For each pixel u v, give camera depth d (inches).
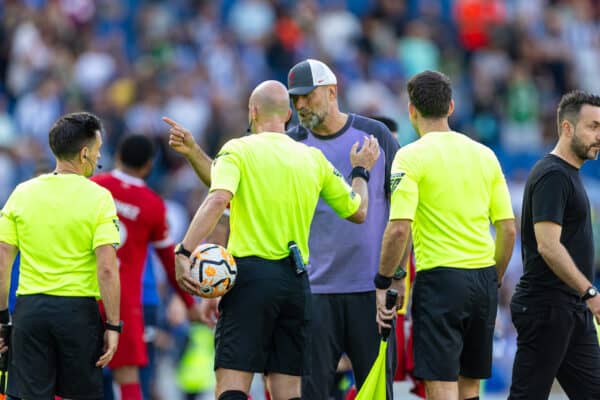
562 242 1090.7
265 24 3208.7
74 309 1066.1
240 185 1012.5
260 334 1002.7
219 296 995.9
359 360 1139.9
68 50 2913.4
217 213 981.8
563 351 1094.4
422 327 1052.5
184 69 2891.2
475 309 1051.3
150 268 1466.5
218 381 1009.5
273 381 1027.3
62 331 1061.8
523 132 3078.2
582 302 1096.8
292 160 1023.6
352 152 1096.2
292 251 1011.3
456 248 1047.6
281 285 1003.9
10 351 1090.1
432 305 1047.0
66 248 1069.8
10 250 1077.1
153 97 2733.8
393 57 3137.3
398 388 1847.9
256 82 2972.4
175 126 1149.1
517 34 3348.9
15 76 2901.1
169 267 1390.3
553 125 3080.7
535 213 1077.8
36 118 2746.1
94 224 1071.6
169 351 1895.9
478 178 1061.1
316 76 1117.1
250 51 3016.7
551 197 1071.6
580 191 1087.6
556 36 3417.8
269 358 1023.6
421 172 1044.5
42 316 1061.1
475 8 3361.2
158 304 1473.9
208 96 2832.2
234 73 2918.3
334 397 1379.2
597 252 2300.7
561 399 1891.0
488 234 1069.1
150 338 1456.7
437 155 1051.9
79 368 1069.1
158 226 1368.1
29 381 1062.4
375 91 2994.6
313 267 1136.2
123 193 1349.7
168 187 2427.4
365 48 3142.2
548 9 3499.0
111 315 1071.0
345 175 1141.7
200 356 1811.0
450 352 1043.3
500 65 3260.3
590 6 3585.1
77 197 1075.3
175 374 1871.3
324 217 1138.0
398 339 1293.1
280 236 1012.5
